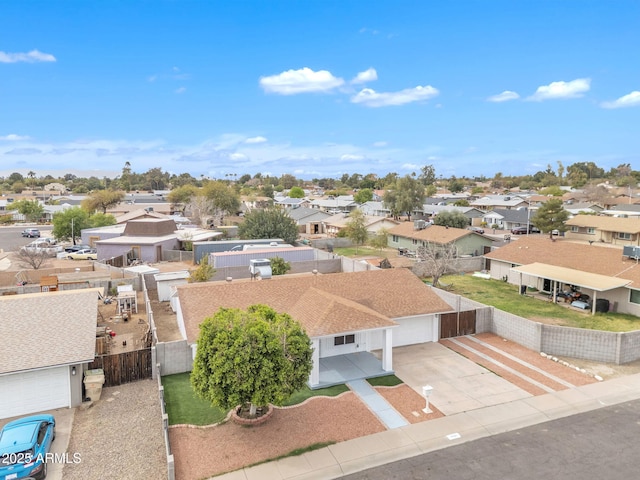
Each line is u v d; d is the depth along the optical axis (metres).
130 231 60.50
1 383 18.16
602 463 15.16
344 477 14.48
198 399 19.55
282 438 16.58
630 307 31.44
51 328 20.55
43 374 18.72
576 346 24.53
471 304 30.30
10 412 18.38
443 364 23.62
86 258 57.72
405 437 16.72
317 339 20.77
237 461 15.22
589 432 17.11
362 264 43.78
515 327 26.84
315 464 15.09
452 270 45.56
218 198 100.69
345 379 21.56
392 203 97.75
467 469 14.87
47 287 35.97
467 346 26.36
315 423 17.66
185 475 14.48
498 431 17.22
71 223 71.06
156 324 30.39
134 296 33.00
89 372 20.14
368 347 25.50
